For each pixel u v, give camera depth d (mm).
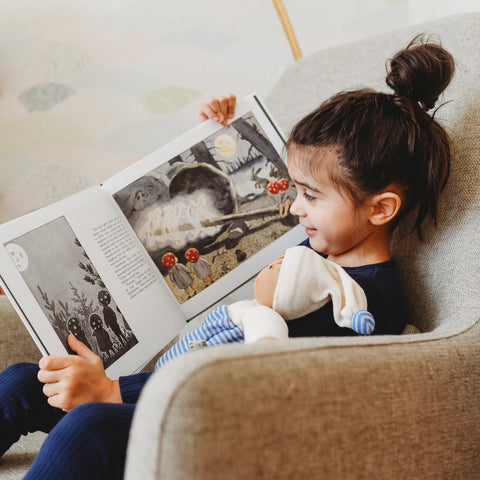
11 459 671
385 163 631
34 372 685
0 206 1693
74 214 702
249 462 396
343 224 663
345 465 441
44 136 1662
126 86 1654
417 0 1450
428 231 712
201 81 1673
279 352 430
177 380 387
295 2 1625
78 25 1606
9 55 1605
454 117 731
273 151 842
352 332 616
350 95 676
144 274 733
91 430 481
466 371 536
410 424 483
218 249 788
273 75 1681
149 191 772
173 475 381
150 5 1611
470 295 625
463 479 539
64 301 653
